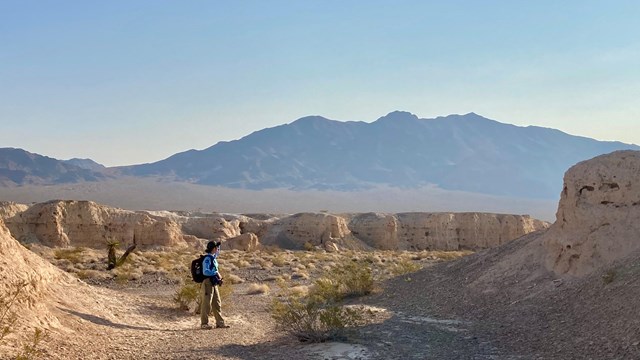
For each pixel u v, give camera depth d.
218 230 83.88
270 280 35.94
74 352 11.41
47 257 46.59
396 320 17.69
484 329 15.88
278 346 13.70
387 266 45.53
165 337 14.39
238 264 45.41
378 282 27.62
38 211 63.78
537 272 20.14
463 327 16.42
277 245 84.62
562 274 19.02
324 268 44.06
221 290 21.38
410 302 21.67
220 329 16.45
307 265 46.16
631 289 14.18
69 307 14.73
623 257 17.36
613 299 14.32
